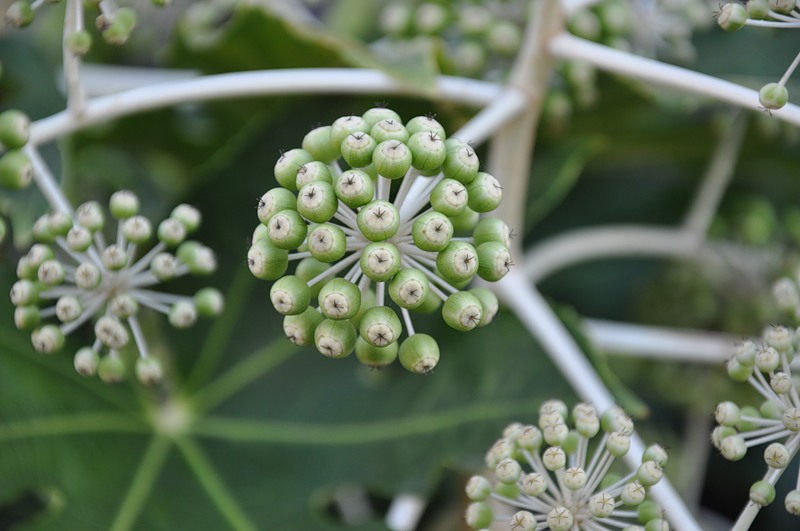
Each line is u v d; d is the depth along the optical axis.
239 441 0.49
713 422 0.54
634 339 0.52
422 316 0.48
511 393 0.47
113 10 0.46
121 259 0.44
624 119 0.56
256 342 0.50
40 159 0.48
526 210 0.53
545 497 0.42
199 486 0.48
